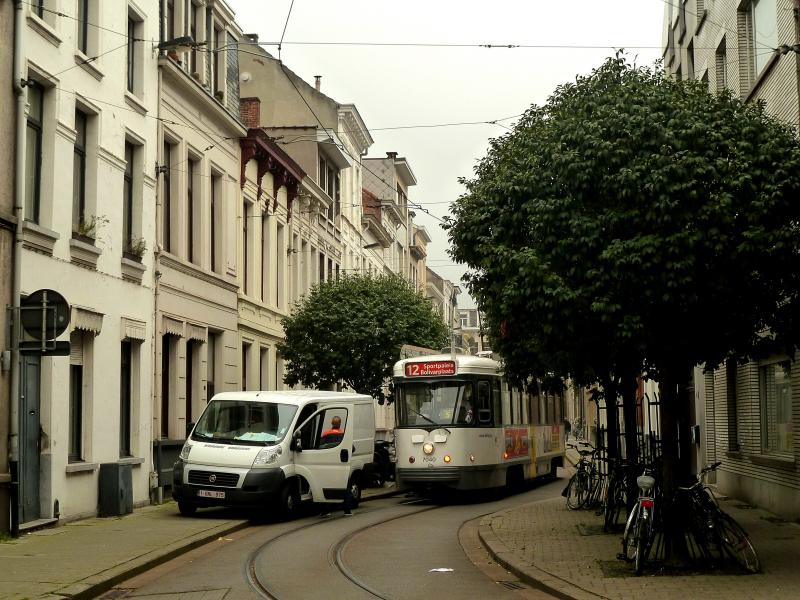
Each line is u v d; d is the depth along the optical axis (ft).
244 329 100.07
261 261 107.86
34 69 56.13
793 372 54.39
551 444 108.99
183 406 81.56
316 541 53.98
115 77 67.92
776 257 38.27
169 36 82.17
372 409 78.18
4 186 51.62
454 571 43.04
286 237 116.26
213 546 51.78
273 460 64.08
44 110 58.59
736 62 68.33
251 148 99.71
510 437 89.15
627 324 38.86
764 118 42.63
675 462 41.70
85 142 64.75
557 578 38.50
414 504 82.02
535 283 40.42
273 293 110.93
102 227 65.00
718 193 38.70
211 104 87.76
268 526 62.28
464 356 84.07
